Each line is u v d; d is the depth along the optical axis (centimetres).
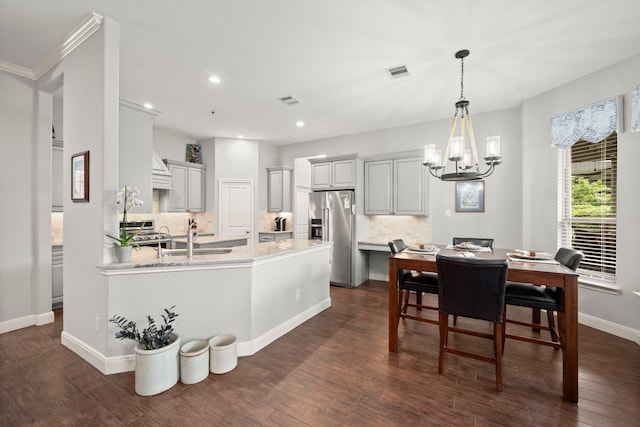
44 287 317
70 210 256
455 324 310
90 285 233
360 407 183
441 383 210
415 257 265
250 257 252
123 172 284
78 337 248
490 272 200
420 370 227
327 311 364
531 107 379
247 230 598
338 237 492
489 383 210
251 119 468
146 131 303
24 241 306
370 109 423
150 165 306
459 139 254
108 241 222
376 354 253
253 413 177
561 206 353
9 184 295
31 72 302
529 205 382
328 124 493
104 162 221
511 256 269
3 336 283
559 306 219
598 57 281
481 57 282
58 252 366
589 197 323
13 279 299
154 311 225
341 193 491
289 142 621
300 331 302
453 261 211
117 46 229
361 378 216
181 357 208
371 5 212
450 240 459
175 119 468
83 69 241
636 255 277
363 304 393
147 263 220
